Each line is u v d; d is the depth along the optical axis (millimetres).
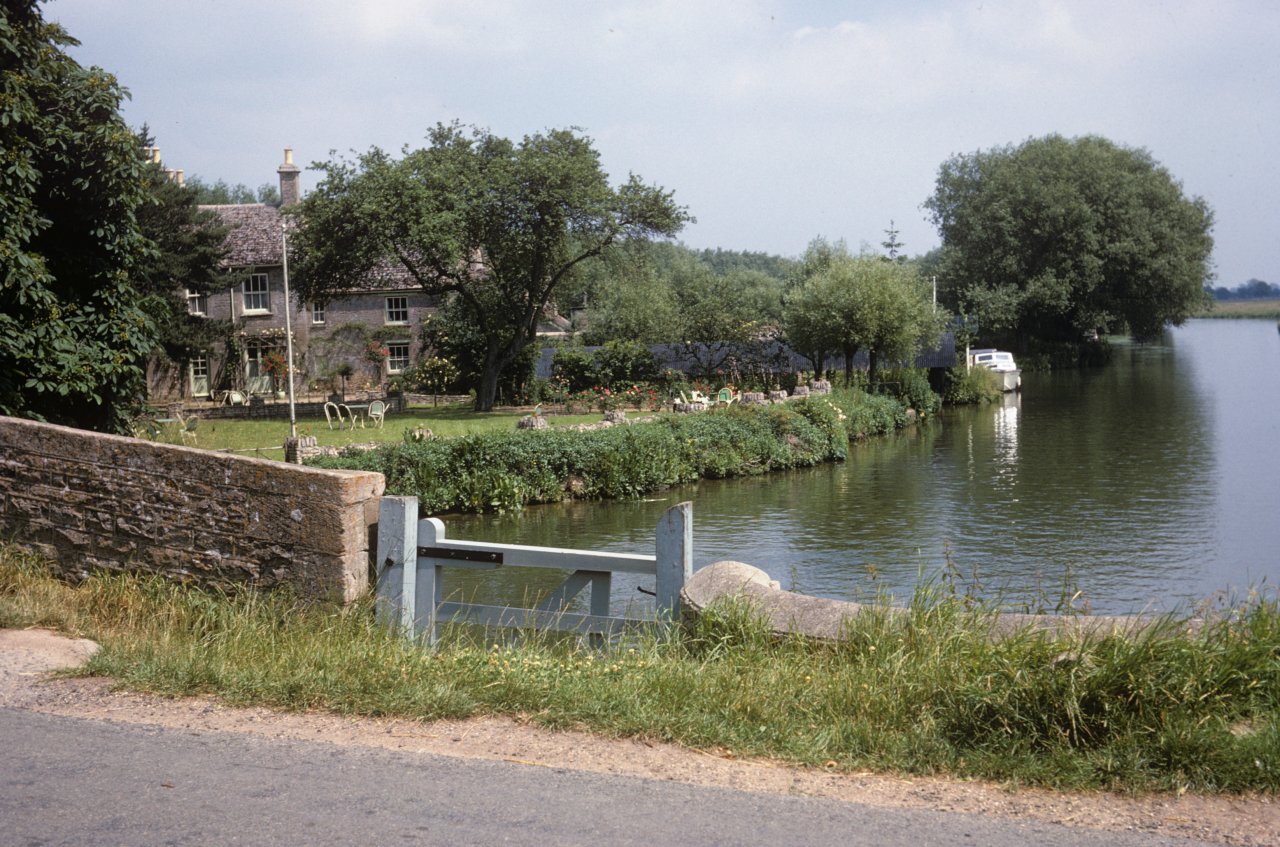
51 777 4266
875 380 44062
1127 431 35406
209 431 30688
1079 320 74125
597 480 24453
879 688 5094
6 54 11219
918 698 4996
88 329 11703
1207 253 79875
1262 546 17375
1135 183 75938
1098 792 4199
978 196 78688
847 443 33531
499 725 5000
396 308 46812
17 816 3875
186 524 7324
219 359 45625
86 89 11641
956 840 3748
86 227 11844
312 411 37531
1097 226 74438
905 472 28281
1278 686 4789
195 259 40875
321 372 46594
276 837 3723
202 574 7266
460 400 43938
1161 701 4551
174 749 4617
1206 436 33031
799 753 4574
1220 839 3760
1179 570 15812
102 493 7582
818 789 4258
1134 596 14219
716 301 45344
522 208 37906
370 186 35719
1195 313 82750
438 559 7047
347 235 36312
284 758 4523
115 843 3660
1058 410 44312
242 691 5359
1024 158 77750
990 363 56719
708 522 20984
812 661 5645
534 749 4680
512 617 7043
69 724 4926
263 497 7035
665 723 4844
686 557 6676
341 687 5332
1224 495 22547
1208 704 4594
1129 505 21812
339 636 6391
